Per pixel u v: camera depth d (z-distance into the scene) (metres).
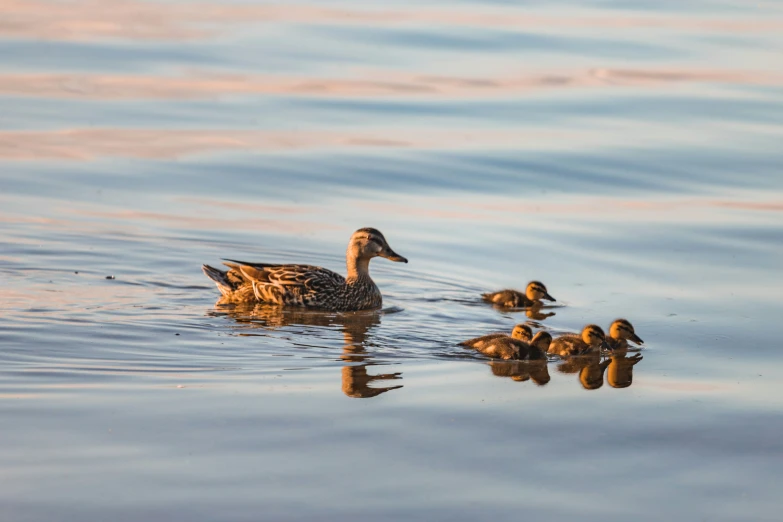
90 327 14.21
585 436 10.68
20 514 8.74
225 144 24.39
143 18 38.34
